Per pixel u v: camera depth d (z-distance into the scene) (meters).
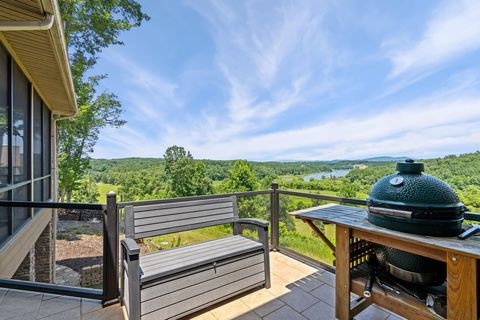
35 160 5.20
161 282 1.89
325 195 2.91
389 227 1.60
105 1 11.42
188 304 2.01
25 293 2.32
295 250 3.34
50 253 5.71
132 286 1.77
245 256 2.37
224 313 2.11
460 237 1.41
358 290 1.83
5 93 3.39
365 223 1.77
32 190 4.59
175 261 2.07
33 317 2.00
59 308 2.12
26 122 4.38
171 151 22.19
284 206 3.51
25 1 2.32
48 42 3.24
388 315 2.07
